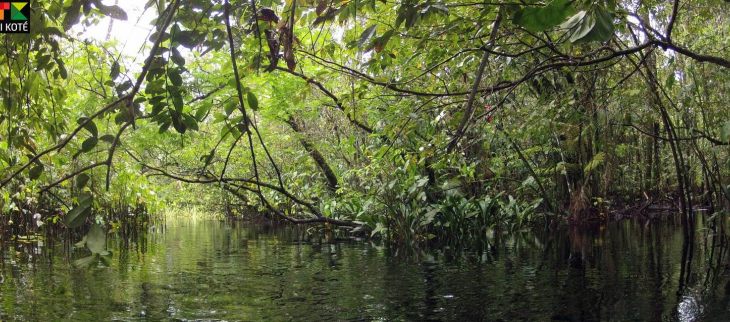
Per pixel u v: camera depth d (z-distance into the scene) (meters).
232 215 12.70
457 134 3.10
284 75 6.46
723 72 5.41
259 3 2.15
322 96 7.13
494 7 2.97
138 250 5.35
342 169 8.88
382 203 6.56
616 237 6.05
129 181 7.20
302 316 2.54
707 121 5.76
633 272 3.60
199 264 4.29
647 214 10.02
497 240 6.09
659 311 2.54
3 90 2.59
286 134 8.98
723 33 6.27
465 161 6.67
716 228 6.66
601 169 8.55
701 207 10.48
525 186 7.81
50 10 2.09
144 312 2.63
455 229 6.57
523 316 2.50
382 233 6.88
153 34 1.80
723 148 5.61
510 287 3.16
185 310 2.67
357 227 6.95
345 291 3.12
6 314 2.58
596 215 8.24
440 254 4.83
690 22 5.89
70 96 5.48
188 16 2.07
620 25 3.75
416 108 4.50
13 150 3.70
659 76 6.52
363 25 3.85
